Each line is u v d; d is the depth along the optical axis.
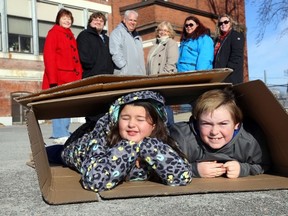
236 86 2.08
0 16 13.05
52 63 4.06
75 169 2.52
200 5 18.70
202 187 1.86
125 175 1.94
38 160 1.77
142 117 1.97
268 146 2.17
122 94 2.00
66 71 4.12
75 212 1.55
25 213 1.58
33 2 13.62
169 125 2.33
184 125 2.22
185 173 1.89
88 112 2.71
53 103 2.05
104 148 2.05
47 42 4.08
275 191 1.84
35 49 13.74
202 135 2.07
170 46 4.00
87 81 2.03
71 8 14.70
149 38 15.23
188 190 1.80
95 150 2.05
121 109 2.02
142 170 2.02
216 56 3.97
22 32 13.51
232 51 3.89
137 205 1.63
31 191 2.02
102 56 4.17
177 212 1.52
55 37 4.10
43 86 4.13
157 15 15.05
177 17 15.78
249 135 2.12
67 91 1.99
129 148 1.91
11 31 13.26
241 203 1.63
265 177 2.10
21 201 1.80
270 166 2.22
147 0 15.30
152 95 2.00
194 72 2.00
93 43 4.13
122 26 4.20
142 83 2.00
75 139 2.56
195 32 3.90
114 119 2.04
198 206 1.60
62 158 2.72
